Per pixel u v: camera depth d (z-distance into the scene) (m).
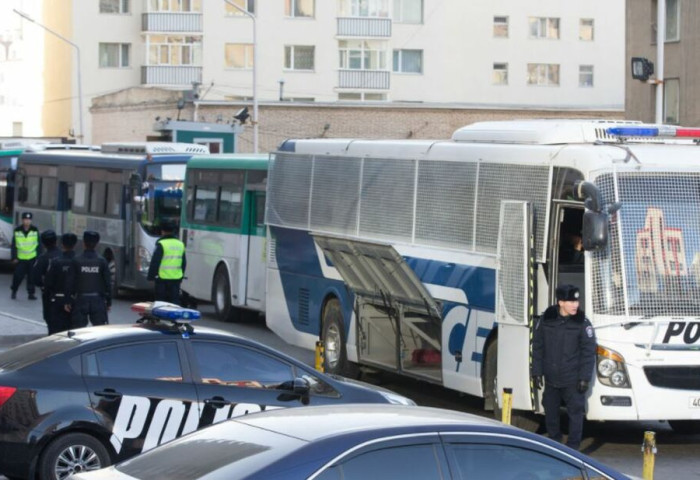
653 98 52.97
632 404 14.56
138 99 66.00
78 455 11.77
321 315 21.03
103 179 35.84
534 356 14.57
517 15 87.19
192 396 12.16
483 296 16.44
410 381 21.44
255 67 52.44
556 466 7.36
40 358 11.91
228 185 29.39
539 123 16.53
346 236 20.06
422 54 85.81
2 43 110.56
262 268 27.72
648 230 14.76
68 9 83.31
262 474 6.68
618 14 88.50
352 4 84.06
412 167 18.30
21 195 42.34
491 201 16.39
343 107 63.72
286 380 12.59
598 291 14.63
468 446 7.19
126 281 34.38
